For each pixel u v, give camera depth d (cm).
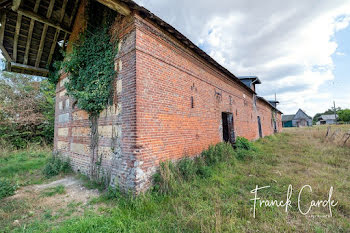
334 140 1132
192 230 267
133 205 336
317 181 461
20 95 1345
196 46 591
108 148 460
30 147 1195
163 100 480
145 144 406
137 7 398
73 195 424
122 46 450
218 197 373
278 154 808
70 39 702
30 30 647
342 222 287
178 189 402
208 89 741
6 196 426
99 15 563
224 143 780
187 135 574
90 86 520
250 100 1348
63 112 729
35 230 274
